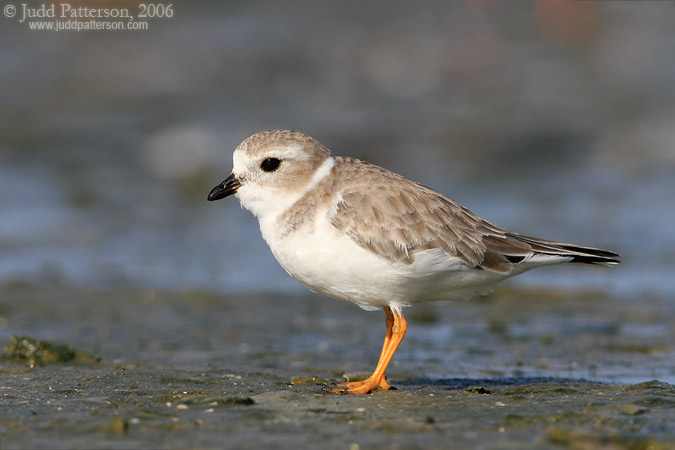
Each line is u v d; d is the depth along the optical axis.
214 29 27.92
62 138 21.80
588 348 10.10
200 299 13.06
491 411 6.57
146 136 21.83
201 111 23.22
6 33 27.27
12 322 11.63
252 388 7.82
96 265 14.73
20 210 17.48
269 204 8.08
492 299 12.98
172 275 14.30
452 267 7.81
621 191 17.94
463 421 6.23
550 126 21.61
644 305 12.29
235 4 29.69
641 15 27.67
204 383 8.06
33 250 15.38
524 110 22.62
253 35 27.39
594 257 8.20
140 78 25.00
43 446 5.59
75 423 6.14
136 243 15.95
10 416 6.38
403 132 21.52
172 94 24.30
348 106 23.19
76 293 13.23
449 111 22.75
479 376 8.79
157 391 7.57
